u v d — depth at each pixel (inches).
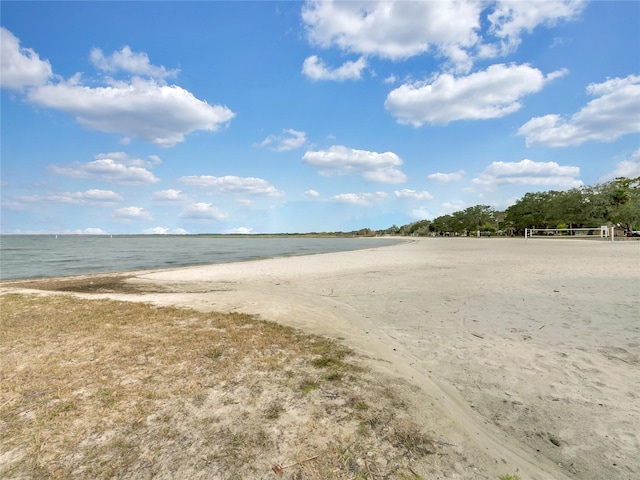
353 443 109.9
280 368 169.3
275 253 1411.2
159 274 650.8
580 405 136.9
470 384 157.6
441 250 1184.8
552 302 305.1
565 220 2225.6
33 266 909.2
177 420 123.2
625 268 507.5
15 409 131.1
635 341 202.7
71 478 95.4
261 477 95.3
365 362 178.9
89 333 228.2
